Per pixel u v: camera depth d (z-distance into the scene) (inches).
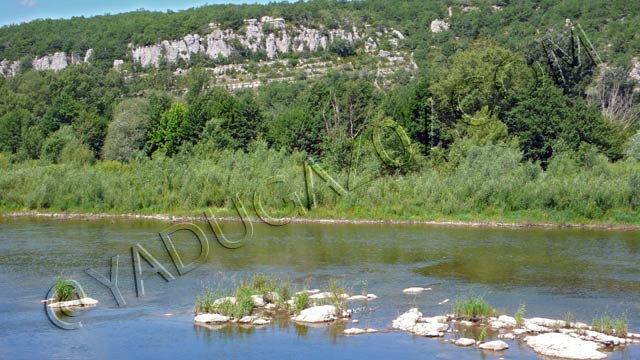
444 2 7165.4
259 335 1051.9
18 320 1137.4
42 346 1009.5
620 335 1026.1
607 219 2284.7
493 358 939.3
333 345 1000.9
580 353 936.3
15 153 3895.2
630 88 3383.4
